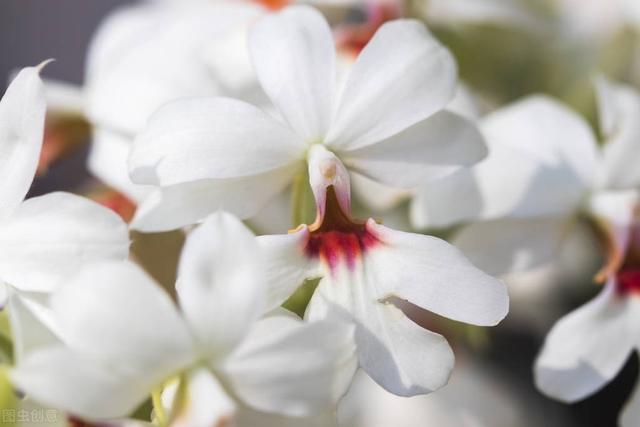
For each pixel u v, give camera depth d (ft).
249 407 0.82
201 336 0.79
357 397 1.08
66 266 0.84
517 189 0.98
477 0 1.13
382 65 0.87
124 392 0.79
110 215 0.85
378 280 0.85
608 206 0.99
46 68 1.90
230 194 0.86
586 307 0.96
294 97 0.87
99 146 1.01
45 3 1.91
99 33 1.10
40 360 0.78
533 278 1.18
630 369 1.19
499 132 1.01
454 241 0.98
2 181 0.87
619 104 1.01
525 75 1.18
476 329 1.06
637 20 1.20
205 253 0.79
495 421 1.11
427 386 0.84
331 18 1.16
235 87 1.00
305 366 0.80
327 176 0.86
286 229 1.03
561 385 0.95
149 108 1.00
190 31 1.03
